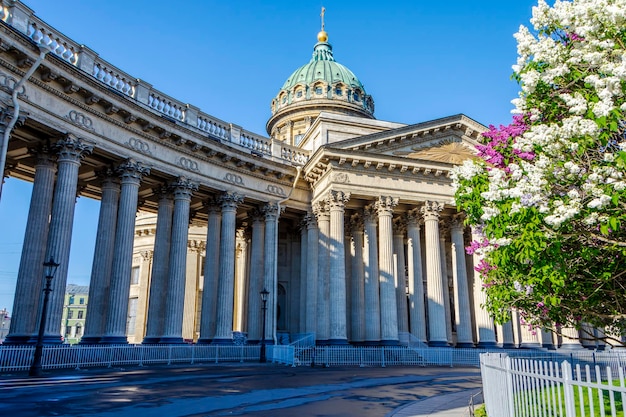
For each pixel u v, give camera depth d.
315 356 29.34
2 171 20.83
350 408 12.74
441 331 33.12
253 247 34.91
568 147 9.74
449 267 42.78
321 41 71.38
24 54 21.52
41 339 18.97
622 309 12.78
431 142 36.09
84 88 24.34
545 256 10.73
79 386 15.62
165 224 30.34
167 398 13.56
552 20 10.54
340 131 37.00
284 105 64.00
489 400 10.62
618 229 10.54
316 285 34.59
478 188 12.53
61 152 24.05
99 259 26.47
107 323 25.31
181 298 28.62
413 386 18.41
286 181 35.72
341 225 32.62
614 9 8.77
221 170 32.25
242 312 39.41
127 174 27.03
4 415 10.32
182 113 31.00
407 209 37.00
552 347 37.91
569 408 6.91
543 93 11.67
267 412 11.77
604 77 9.70
